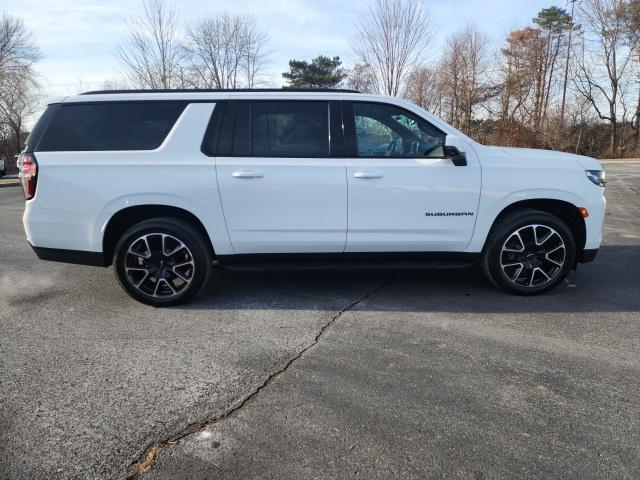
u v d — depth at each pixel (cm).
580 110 3666
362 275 495
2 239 716
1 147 3906
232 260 408
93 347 330
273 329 358
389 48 2156
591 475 204
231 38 2628
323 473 205
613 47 3578
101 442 226
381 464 210
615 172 1923
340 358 310
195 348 327
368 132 400
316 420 242
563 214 427
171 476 203
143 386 276
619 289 446
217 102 394
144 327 365
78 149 386
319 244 400
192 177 383
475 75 3459
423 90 3341
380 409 251
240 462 212
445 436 229
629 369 294
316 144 395
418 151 402
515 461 212
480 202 399
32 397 266
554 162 409
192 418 244
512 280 421
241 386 276
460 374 288
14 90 3909
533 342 334
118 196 381
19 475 204
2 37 3812
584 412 249
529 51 3481
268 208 390
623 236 698
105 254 398
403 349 323
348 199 391
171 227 390
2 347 331
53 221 387
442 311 393
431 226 401
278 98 397
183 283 404
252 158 388
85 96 396
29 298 435
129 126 390
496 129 3556
